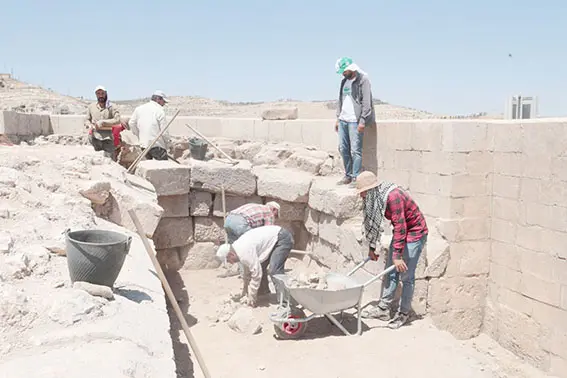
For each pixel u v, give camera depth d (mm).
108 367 3006
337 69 8492
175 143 12758
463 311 7543
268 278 7965
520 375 6598
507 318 7273
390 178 8648
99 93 11148
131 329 3623
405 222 6141
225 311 7242
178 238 9961
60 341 3266
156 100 11148
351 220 8141
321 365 5445
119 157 11586
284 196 9531
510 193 7195
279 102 27328
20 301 3494
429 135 7711
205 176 9812
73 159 8258
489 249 7594
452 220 7422
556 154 6465
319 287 6246
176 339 6441
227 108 27391
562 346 6430
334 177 9867
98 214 6934
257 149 12328
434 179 7648
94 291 3934
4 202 5621
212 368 5535
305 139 11836
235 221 7445
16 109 20281
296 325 6188
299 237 10125
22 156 7652
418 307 7234
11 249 4520
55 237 5160
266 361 5641
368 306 6887
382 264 7012
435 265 7238
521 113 9367
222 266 10062
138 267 5285
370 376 5207
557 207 6473
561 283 6438
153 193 8500
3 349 3127
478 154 7449
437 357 5648
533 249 6840
